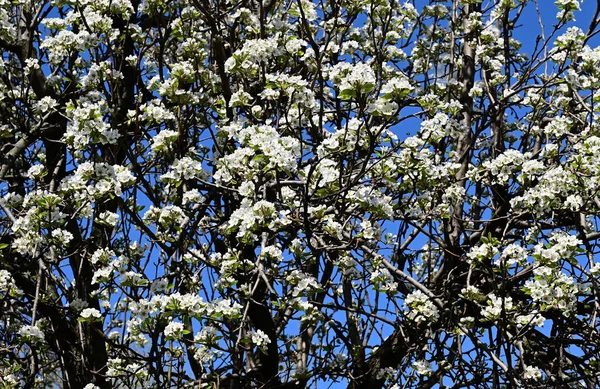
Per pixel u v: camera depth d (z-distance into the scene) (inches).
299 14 229.6
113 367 238.1
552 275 194.2
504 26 299.9
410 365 242.2
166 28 232.1
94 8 220.4
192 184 247.0
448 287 250.1
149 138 238.1
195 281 230.2
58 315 249.6
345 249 209.3
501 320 205.6
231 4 269.9
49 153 283.9
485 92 311.0
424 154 204.4
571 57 256.7
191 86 245.1
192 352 228.2
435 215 237.5
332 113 264.7
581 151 223.1
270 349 239.5
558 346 257.0
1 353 254.5
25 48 287.1
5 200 232.1
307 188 188.4
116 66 253.1
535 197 216.5
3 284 213.6
